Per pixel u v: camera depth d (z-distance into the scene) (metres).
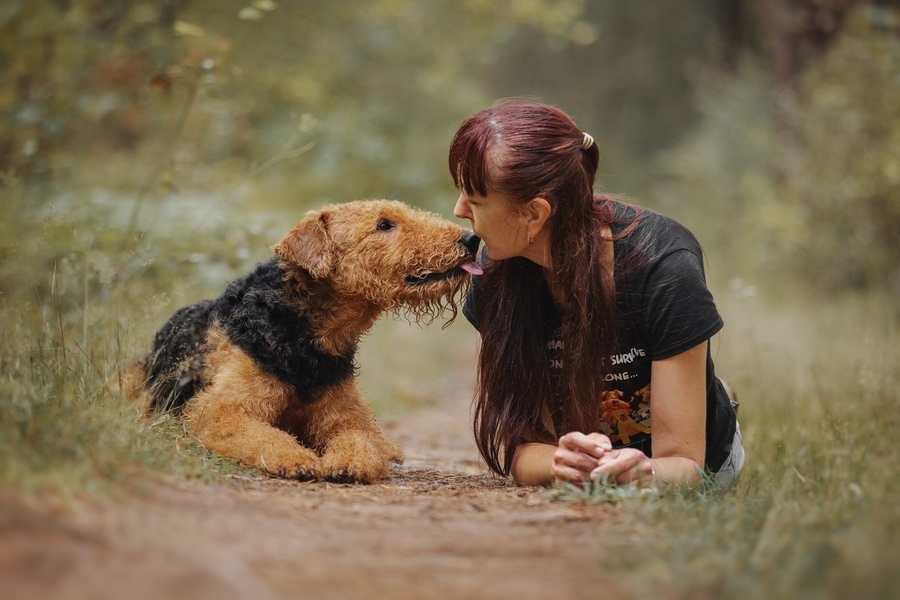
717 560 2.96
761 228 17.31
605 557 3.09
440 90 23.25
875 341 7.80
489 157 4.54
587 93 37.38
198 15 16.38
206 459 4.74
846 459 4.82
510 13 23.20
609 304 4.64
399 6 20.77
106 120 15.09
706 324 4.62
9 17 11.06
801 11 19.50
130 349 5.75
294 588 2.63
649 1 35.47
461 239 5.29
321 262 5.15
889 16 14.30
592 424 4.79
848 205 14.84
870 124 14.77
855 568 2.64
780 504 3.90
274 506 3.84
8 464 3.17
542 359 5.07
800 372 8.02
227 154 16.64
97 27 12.90
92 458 3.65
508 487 4.95
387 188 19.25
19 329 5.11
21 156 9.81
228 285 5.66
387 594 2.65
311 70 20.14
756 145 21.39
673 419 4.67
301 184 17.72
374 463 4.96
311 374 5.32
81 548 2.64
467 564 3.05
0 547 2.53
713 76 26.64
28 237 6.73
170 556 2.72
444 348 17.08
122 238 7.30
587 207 4.69
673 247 4.74
